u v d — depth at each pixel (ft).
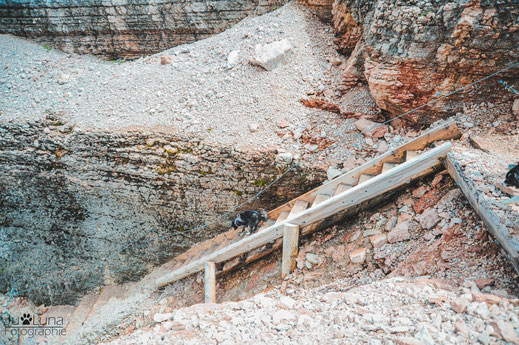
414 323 9.50
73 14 27.61
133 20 27.04
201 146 18.65
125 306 20.74
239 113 19.36
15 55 27.58
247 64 20.79
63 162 21.35
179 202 19.93
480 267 10.55
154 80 22.54
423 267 11.70
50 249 23.76
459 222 12.09
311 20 22.41
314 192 16.31
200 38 26.81
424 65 15.14
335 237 15.42
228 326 11.59
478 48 13.87
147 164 19.69
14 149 22.12
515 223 10.07
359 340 9.59
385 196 14.89
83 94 23.65
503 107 14.85
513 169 10.71
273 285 15.49
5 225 23.88
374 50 16.47
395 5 15.39
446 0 14.06
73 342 20.26
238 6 25.11
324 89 19.52
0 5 28.25
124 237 22.02
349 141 17.58
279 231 15.24
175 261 21.49
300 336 10.41
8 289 24.91
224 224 19.76
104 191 21.16
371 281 12.77
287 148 17.87
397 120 17.37
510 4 12.82
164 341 11.34
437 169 14.06
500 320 8.45
